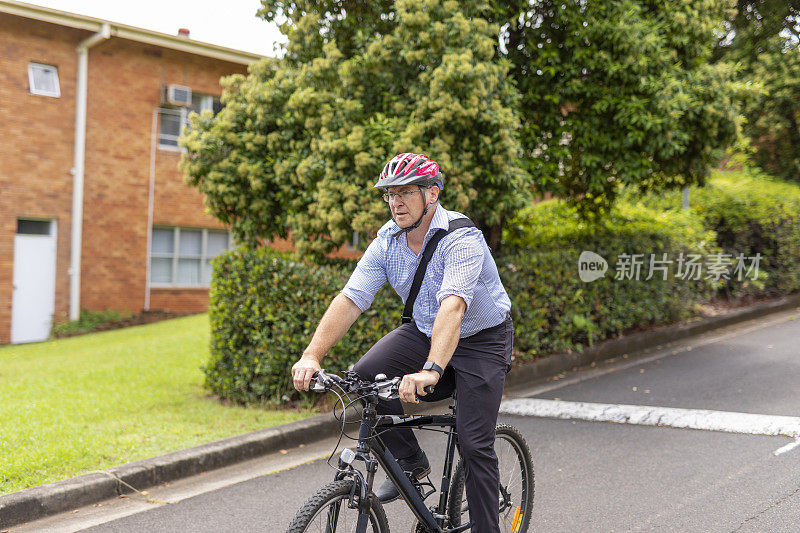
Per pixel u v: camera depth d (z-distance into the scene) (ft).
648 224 34.86
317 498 8.58
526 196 25.43
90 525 13.88
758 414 19.94
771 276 43.19
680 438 18.39
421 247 10.20
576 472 16.21
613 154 28.48
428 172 9.66
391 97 24.58
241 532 13.48
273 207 26.94
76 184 48.83
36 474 15.60
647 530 12.71
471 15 24.56
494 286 10.58
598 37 27.12
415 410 21.95
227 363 23.36
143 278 52.21
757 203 41.98
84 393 23.90
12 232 46.75
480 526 10.01
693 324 35.68
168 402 22.80
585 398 23.57
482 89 22.94
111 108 50.42
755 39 51.88
